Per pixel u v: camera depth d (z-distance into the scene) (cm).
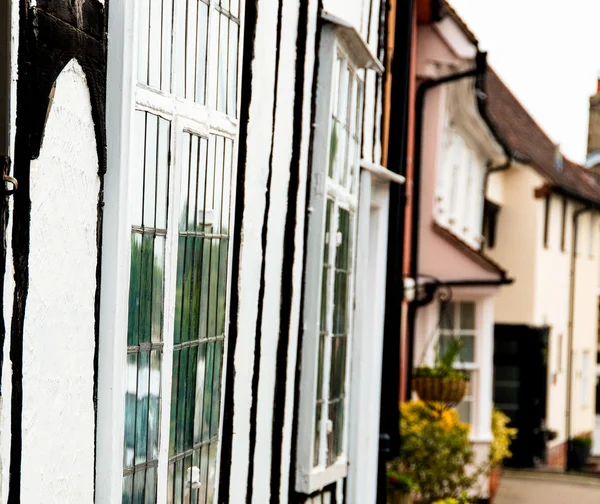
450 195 2097
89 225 449
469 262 1959
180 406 546
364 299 927
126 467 485
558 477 2527
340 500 875
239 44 606
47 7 410
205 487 586
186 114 532
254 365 661
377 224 1021
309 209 755
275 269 691
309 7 731
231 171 602
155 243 504
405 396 1698
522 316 2792
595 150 3925
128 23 462
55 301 423
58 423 427
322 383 794
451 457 1439
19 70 393
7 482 392
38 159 408
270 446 699
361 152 912
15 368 396
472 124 2175
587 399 3525
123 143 462
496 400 2792
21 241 397
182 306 543
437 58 1777
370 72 952
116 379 462
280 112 684
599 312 3803
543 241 2878
